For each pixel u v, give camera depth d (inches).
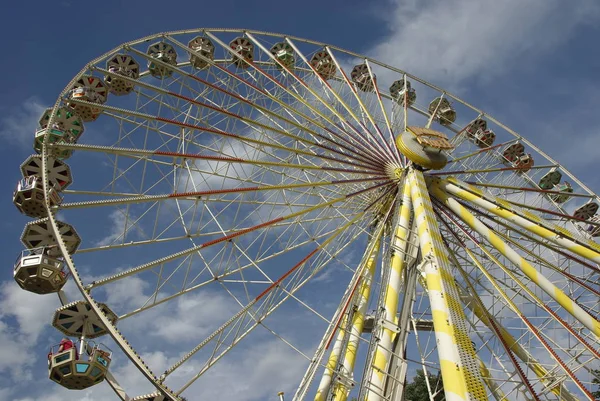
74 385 815.7
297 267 921.5
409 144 1032.8
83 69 1075.3
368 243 1061.1
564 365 817.5
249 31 1390.3
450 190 1005.8
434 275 716.0
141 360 728.3
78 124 1054.4
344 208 1101.1
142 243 887.1
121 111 964.6
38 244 907.4
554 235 919.7
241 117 1031.0
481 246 973.2
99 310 746.8
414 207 902.4
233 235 890.7
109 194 902.4
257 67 1234.0
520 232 1051.3
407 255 865.5
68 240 866.1
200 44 1359.5
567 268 1090.7
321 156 1037.8
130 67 1237.7
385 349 719.1
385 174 1091.9
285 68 1257.4
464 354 602.2
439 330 631.2
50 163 908.6
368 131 1141.7
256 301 863.7
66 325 824.3
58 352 812.0
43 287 891.4
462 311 673.0
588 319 789.9
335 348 925.2
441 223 1045.8
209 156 938.1
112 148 895.7
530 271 851.4
